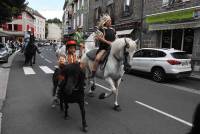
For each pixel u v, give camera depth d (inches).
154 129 218.4
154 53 518.6
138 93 364.8
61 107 261.7
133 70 559.5
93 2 1424.7
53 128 215.8
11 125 220.8
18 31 2952.8
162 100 325.7
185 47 658.8
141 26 834.2
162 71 487.5
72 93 210.1
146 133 208.8
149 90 392.8
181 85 461.7
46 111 263.4
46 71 574.9
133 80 492.1
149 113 265.3
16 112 257.8
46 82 430.3
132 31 887.7
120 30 995.9
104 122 233.5
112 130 213.6
